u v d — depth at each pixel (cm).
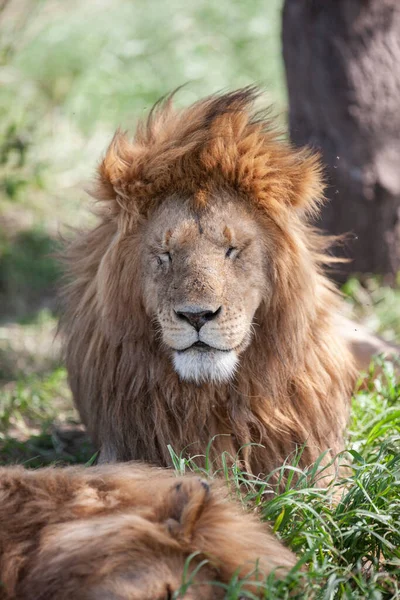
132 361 696
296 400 716
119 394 709
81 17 2050
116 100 1820
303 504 575
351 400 804
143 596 469
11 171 1556
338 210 1166
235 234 662
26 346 1166
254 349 696
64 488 535
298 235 718
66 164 1650
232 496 600
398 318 1153
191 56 1942
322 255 767
